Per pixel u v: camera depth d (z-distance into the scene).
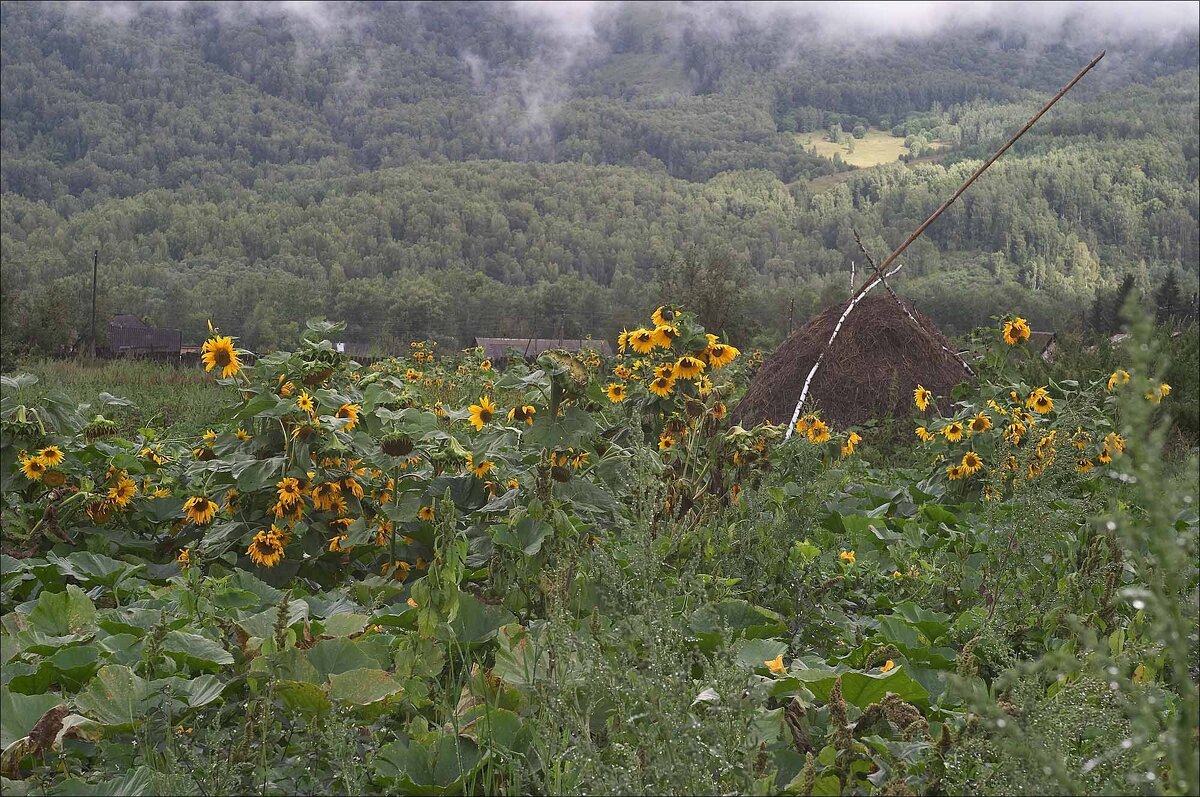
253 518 4.44
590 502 3.86
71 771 2.42
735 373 10.86
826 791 2.16
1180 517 5.43
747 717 2.01
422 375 14.40
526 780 2.28
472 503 4.30
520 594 3.35
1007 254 161.50
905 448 9.27
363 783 2.28
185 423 10.81
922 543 5.18
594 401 3.91
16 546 4.50
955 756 2.00
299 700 2.53
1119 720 2.05
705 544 3.98
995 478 4.15
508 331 71.69
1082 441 5.93
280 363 4.58
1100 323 45.53
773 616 3.49
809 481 4.54
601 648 2.48
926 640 3.39
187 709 2.55
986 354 7.92
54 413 4.87
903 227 170.75
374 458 4.14
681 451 4.67
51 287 28.89
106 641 2.94
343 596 3.76
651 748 1.97
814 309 57.09
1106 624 3.11
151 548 4.59
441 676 2.99
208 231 158.38
